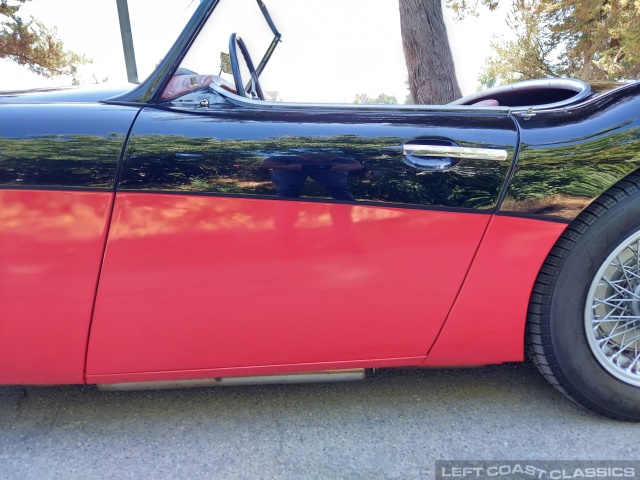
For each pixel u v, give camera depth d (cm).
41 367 140
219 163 130
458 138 137
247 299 137
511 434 153
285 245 133
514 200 137
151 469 140
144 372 144
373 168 133
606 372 151
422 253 137
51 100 149
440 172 135
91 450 149
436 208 135
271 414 167
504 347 151
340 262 136
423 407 169
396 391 179
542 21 1288
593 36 1152
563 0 1162
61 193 127
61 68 1092
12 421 163
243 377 155
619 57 1129
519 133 139
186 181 129
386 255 136
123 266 131
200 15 139
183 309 136
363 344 146
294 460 144
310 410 168
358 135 136
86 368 141
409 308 142
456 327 146
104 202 128
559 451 145
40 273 130
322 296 138
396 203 134
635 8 1018
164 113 137
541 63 1333
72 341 137
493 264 140
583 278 143
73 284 131
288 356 146
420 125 139
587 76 1238
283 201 132
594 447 146
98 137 130
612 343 154
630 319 151
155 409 171
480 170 136
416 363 152
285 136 134
